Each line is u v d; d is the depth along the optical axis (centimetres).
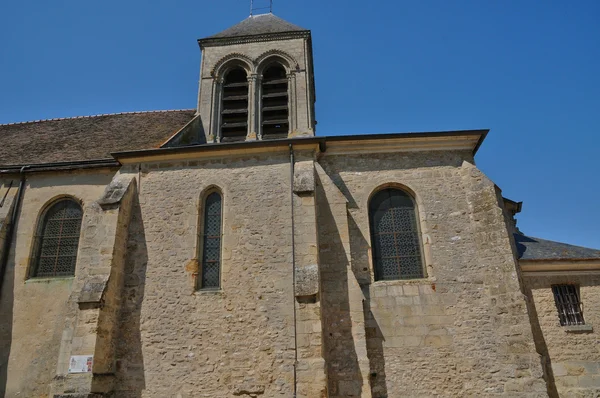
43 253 1263
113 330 1042
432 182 1206
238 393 971
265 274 1070
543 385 941
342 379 981
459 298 1071
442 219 1161
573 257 1119
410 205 1208
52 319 1162
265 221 1128
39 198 1311
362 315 1034
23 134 1675
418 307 1071
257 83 1734
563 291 1118
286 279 1057
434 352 1027
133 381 1007
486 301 1059
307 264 1034
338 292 1062
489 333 1027
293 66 1742
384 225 1192
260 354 996
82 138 1576
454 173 1213
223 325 1035
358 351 1002
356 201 1198
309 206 1094
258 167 1202
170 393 989
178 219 1165
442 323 1052
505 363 990
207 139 1631
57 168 1324
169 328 1048
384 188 1225
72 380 943
